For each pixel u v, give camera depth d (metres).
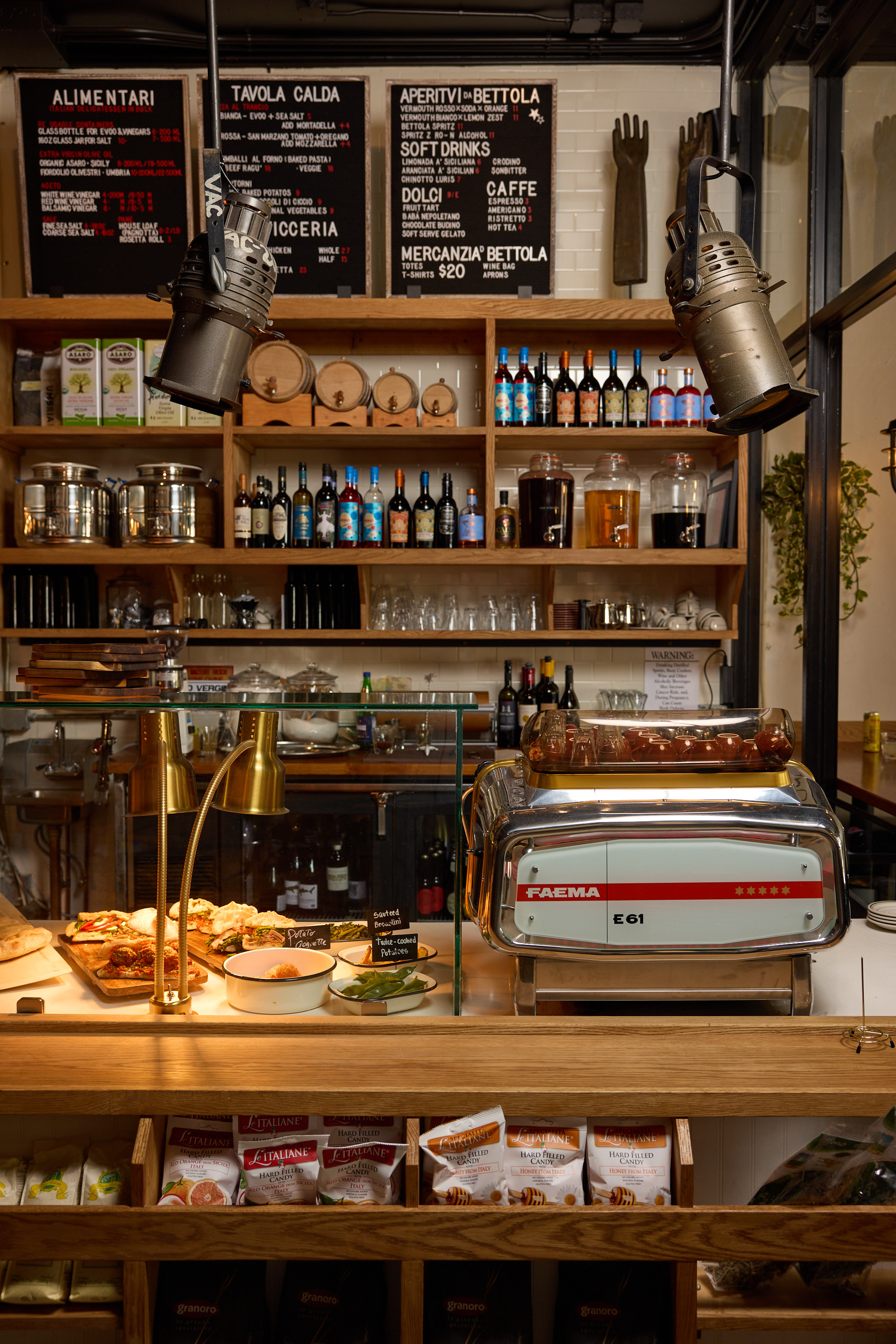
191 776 1.68
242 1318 1.51
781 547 3.79
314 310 3.59
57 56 3.77
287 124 3.72
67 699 1.66
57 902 1.75
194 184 3.74
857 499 3.37
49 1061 1.45
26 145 3.72
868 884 3.26
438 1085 1.38
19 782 1.72
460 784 1.67
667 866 1.51
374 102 3.95
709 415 3.65
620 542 3.63
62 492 3.57
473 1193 1.39
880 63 2.97
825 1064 1.46
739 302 1.42
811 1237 1.36
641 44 3.87
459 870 1.62
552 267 3.75
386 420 3.64
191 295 1.42
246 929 1.72
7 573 3.73
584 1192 1.47
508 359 3.92
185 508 3.55
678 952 1.52
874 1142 1.42
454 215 3.74
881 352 3.23
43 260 3.74
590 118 3.97
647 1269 1.52
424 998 1.64
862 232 3.13
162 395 3.65
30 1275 1.47
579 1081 1.40
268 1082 1.39
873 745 3.39
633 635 3.66
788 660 3.73
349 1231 1.37
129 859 1.74
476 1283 1.53
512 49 3.88
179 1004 1.60
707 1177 1.60
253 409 3.64
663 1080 1.41
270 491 3.76
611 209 3.98
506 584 3.95
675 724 1.63
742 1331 1.44
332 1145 1.43
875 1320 1.41
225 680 3.95
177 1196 1.41
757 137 3.99
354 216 3.74
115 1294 1.46
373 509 3.64
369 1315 1.53
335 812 1.69
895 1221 1.36
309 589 3.74
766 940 1.53
